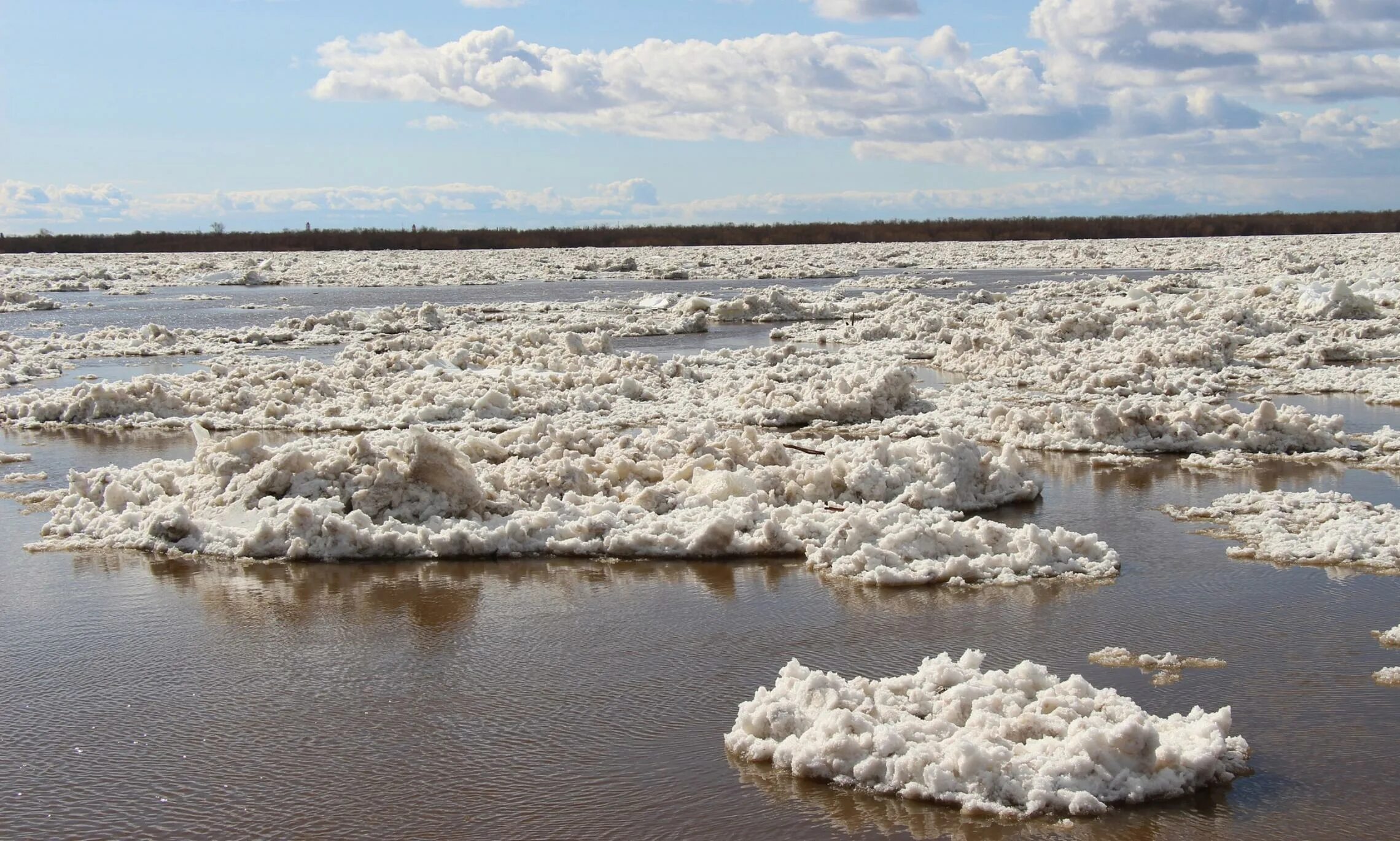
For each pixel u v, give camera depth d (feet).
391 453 36.65
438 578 31.68
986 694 21.13
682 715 22.84
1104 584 30.32
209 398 60.75
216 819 19.44
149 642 27.27
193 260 234.17
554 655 26.07
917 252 224.33
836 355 75.92
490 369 68.13
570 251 257.34
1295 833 18.15
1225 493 39.83
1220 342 72.90
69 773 21.13
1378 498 38.40
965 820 18.62
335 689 24.48
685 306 111.24
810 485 37.27
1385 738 21.26
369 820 19.22
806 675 22.35
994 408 51.44
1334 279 117.08
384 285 166.09
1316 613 27.78
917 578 30.42
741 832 18.43
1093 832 18.21
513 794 19.90
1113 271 164.76
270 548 33.76
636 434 50.93
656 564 32.68
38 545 34.94
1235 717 22.25
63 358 84.58
